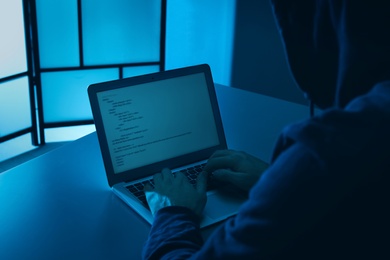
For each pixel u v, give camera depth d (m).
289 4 0.50
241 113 1.52
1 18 3.13
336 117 0.41
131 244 0.89
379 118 0.41
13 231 0.91
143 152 1.14
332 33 0.48
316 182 0.40
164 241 0.71
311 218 0.40
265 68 3.81
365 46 0.43
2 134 3.31
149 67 3.82
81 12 3.45
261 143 1.33
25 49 3.32
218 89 1.71
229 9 3.71
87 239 0.90
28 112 3.44
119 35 3.62
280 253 0.42
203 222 0.94
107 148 1.10
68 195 1.05
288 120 1.49
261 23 3.68
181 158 1.18
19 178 1.10
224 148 1.24
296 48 0.51
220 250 0.45
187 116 1.20
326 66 0.50
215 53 3.89
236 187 1.08
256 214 0.42
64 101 3.60
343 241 0.42
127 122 1.13
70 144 1.29
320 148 0.40
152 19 3.67
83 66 3.58
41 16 3.34
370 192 0.41
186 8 3.78
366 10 0.42
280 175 0.41
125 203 1.03
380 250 0.42
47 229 0.92
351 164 0.40
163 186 0.93
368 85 0.45
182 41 3.87
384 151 0.40
